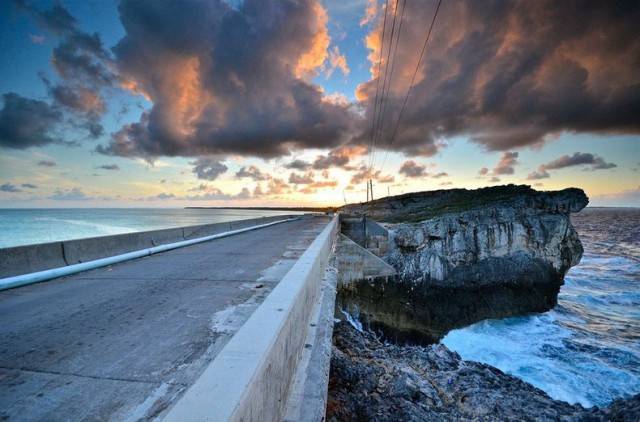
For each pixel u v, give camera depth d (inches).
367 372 309.9
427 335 967.6
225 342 125.8
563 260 1364.4
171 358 112.3
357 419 244.8
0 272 214.7
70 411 82.1
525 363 709.9
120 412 82.0
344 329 573.0
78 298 185.9
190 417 50.6
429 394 317.4
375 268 953.5
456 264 1240.2
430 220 1309.1
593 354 754.2
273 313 105.7
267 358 76.9
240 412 54.6
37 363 108.0
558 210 1414.9
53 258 253.9
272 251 382.9
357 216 1309.1
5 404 84.8
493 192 2144.4
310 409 106.4
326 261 372.2
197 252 377.4
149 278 237.9
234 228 685.9
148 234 386.3
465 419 306.3
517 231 1337.4
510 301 1231.5
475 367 512.4
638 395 285.1
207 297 187.5
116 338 129.5
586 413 302.7
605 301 1327.5
